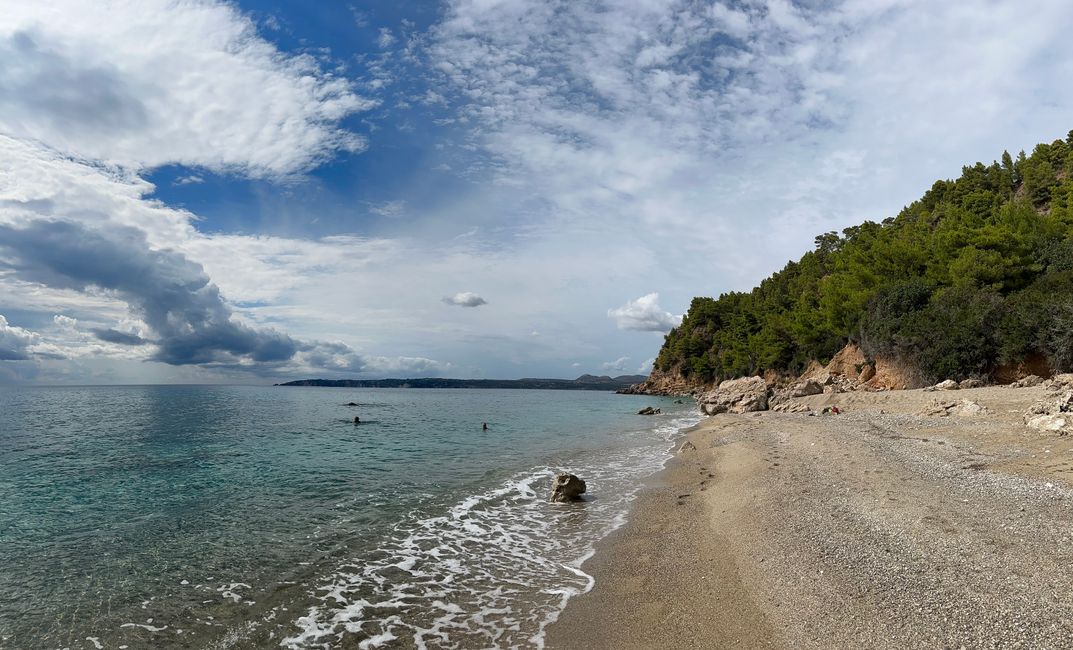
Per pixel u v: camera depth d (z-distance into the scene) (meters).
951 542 9.67
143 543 13.52
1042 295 39.50
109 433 39.94
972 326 42.12
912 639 6.85
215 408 74.75
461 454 29.06
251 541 13.69
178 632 8.92
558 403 100.00
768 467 18.97
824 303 72.12
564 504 17.39
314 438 37.50
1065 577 7.82
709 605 9.12
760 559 10.61
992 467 14.92
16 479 22.22
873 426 25.33
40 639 8.73
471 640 8.55
